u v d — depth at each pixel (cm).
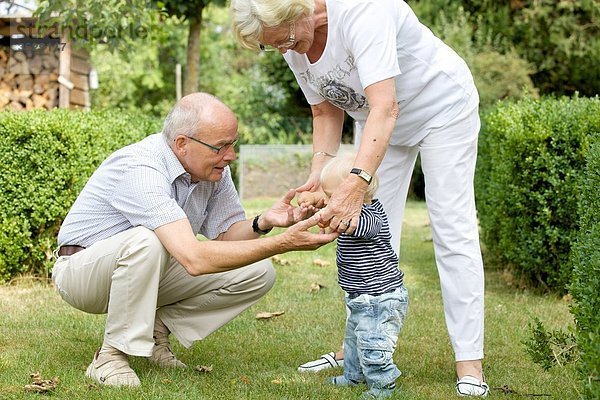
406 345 414
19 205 562
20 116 563
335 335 436
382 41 304
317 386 336
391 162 362
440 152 339
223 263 308
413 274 641
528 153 551
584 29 1485
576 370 298
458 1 1565
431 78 334
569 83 1578
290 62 342
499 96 1355
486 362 384
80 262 335
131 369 335
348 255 321
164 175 327
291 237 300
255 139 1688
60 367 354
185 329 363
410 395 323
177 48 2094
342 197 298
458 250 339
